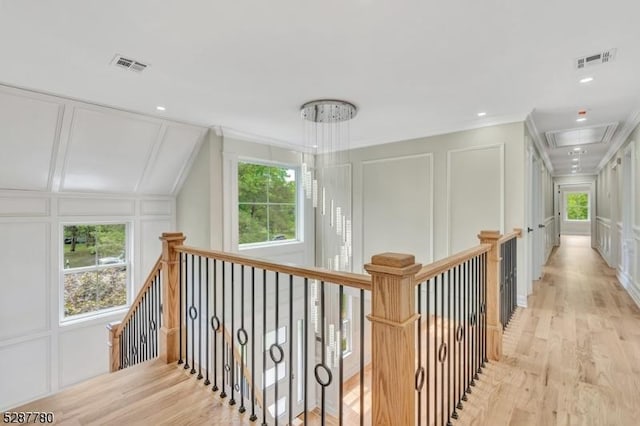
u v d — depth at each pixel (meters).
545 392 1.95
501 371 2.20
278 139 5.01
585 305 3.70
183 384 2.04
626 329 2.95
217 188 4.41
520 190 3.76
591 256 7.44
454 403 1.79
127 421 1.68
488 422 1.69
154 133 3.98
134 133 3.85
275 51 2.29
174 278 2.34
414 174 4.62
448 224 4.29
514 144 3.79
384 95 3.13
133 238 4.56
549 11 1.84
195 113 3.71
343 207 5.44
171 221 4.95
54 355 3.90
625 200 4.77
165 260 2.34
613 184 5.86
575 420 1.69
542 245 5.94
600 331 2.90
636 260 3.95
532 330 2.93
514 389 1.98
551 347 2.57
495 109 3.57
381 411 1.16
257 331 4.84
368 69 2.57
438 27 1.99
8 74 2.66
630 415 1.73
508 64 2.49
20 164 3.44
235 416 1.73
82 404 1.81
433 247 4.43
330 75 2.68
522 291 3.71
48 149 3.47
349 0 1.74
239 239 4.84
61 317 4.01
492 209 3.96
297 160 5.49
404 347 1.12
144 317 2.96
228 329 4.50
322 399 1.46
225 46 2.22
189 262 4.42
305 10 1.82
